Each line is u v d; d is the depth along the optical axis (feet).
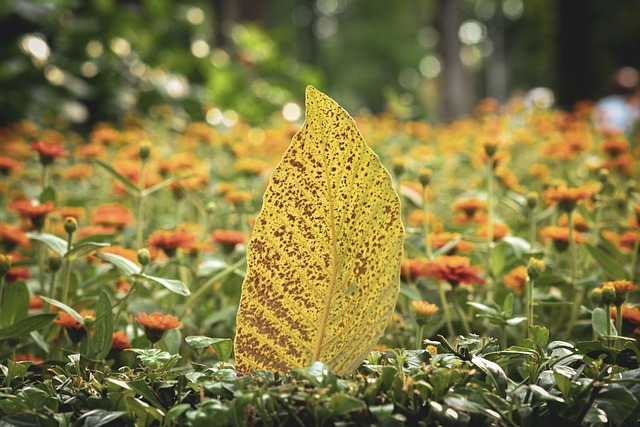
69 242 3.59
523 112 9.99
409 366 2.95
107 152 6.75
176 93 10.12
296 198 3.01
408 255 4.31
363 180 3.02
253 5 17.03
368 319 3.07
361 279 3.06
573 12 20.27
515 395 2.83
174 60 10.90
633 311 3.38
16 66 8.46
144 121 8.85
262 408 2.76
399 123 10.30
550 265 4.37
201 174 4.86
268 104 11.86
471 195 4.87
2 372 3.16
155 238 3.92
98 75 9.37
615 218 5.26
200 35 11.84
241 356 3.04
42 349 3.68
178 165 4.94
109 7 10.13
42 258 3.98
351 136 3.01
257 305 3.03
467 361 2.93
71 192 6.00
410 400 2.82
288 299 3.04
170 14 11.14
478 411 2.74
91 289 4.06
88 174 5.64
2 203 5.72
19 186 6.02
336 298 3.05
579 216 4.48
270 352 3.05
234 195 4.46
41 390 2.91
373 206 3.04
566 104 20.35
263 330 3.04
